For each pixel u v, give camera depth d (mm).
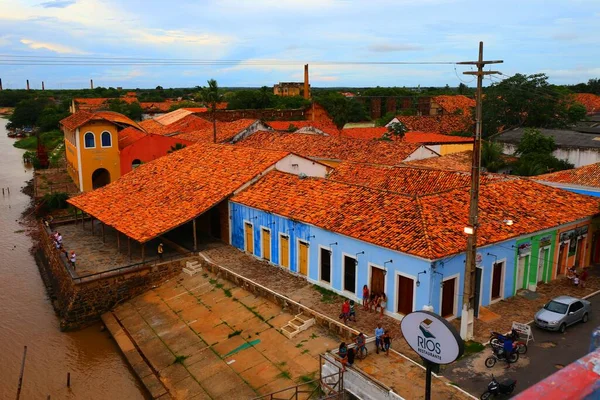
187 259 33188
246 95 109250
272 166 37125
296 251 29969
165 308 29250
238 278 29422
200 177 38875
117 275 30641
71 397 23328
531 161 48500
